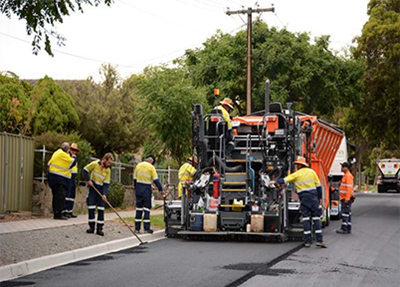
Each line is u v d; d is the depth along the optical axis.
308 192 14.67
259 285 9.56
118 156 34.25
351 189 18.16
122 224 17.64
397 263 12.29
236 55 41.91
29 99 27.39
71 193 18.98
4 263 10.62
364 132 43.00
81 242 13.58
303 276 10.46
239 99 43.97
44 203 19.75
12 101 23.62
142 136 32.28
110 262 11.72
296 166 16.88
